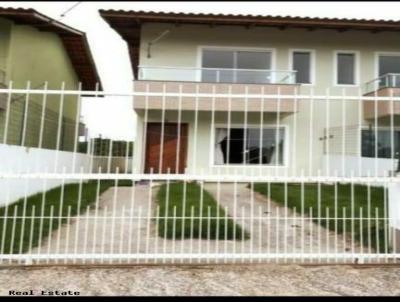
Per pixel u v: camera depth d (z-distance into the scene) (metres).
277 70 13.10
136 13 12.83
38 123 13.45
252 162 13.57
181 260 4.32
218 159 13.59
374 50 14.56
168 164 13.61
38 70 14.88
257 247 5.12
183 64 14.07
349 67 14.69
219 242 5.33
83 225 6.36
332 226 6.32
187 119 13.59
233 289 3.53
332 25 13.41
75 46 18.12
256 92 12.43
